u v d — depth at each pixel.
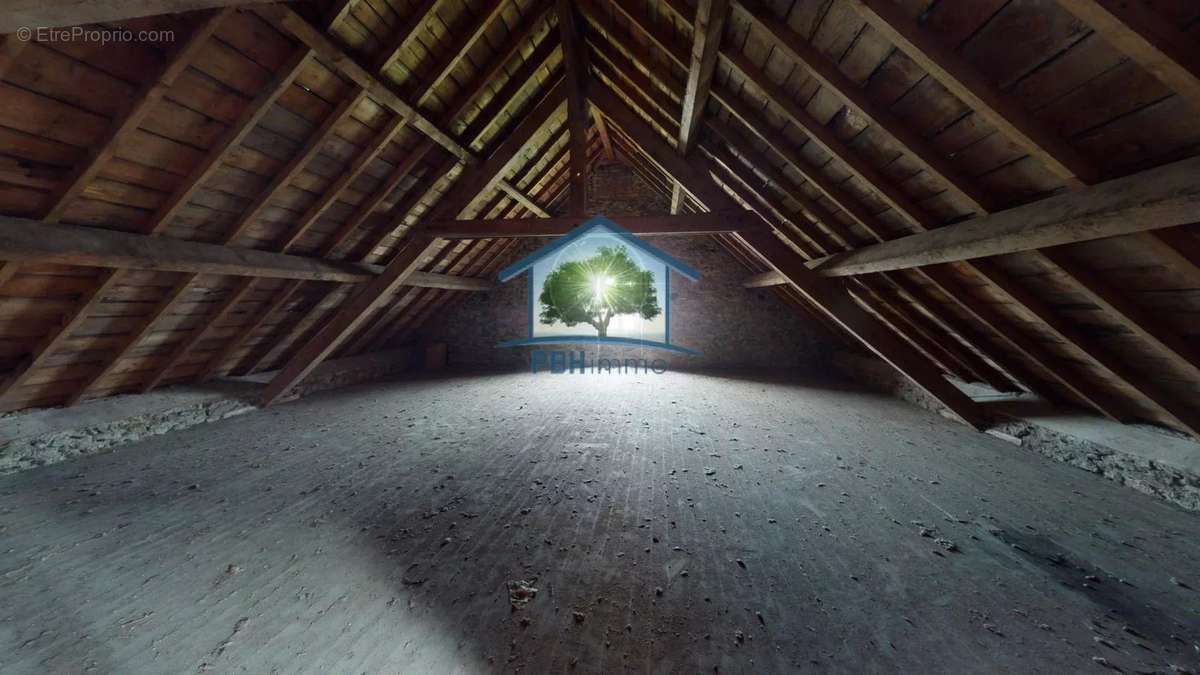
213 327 4.26
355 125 3.29
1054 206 1.91
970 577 1.97
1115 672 1.45
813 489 2.93
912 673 1.45
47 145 2.20
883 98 2.18
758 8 2.22
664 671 1.46
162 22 2.05
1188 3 1.20
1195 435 2.79
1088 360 2.96
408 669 1.46
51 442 3.30
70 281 2.88
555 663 1.49
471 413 4.99
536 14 3.71
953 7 1.60
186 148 2.64
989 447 3.74
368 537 2.30
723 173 4.42
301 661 1.49
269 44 2.44
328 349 4.97
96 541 2.22
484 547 2.21
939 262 2.74
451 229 4.59
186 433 4.08
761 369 8.21
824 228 3.89
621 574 2.00
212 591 1.84
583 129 4.38
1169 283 2.00
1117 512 2.57
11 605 1.73
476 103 4.09
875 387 6.42
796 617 1.72
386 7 2.71
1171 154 1.54
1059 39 1.46
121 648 1.53
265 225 3.58
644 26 3.06
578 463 3.42
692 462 3.45
